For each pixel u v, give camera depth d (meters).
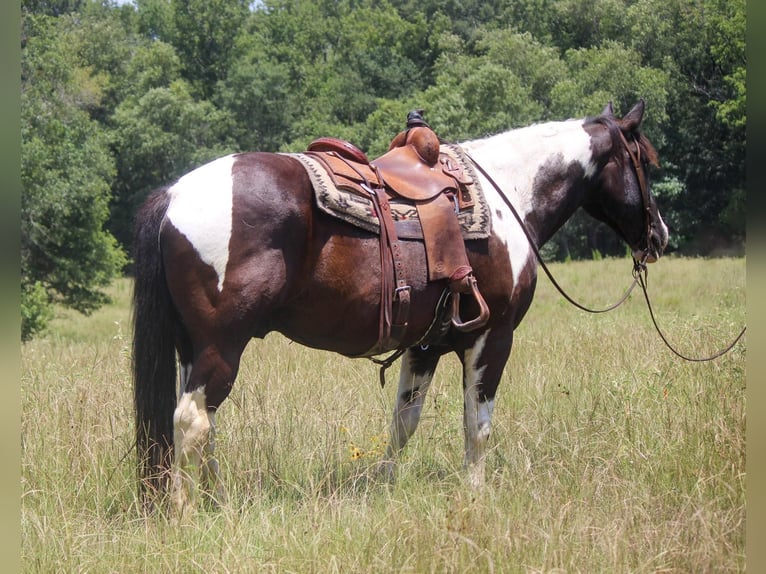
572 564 4.44
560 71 42.34
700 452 5.92
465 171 5.90
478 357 5.95
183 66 58.97
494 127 36.25
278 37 70.69
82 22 57.16
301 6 74.88
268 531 4.77
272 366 8.61
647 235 6.88
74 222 24.75
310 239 5.08
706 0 44.06
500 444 6.48
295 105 57.94
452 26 67.88
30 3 24.34
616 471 5.84
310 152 5.53
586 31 53.19
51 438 6.01
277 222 4.95
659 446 6.21
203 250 4.86
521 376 8.39
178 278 4.91
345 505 5.19
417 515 4.98
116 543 4.65
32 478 5.46
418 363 6.20
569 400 7.36
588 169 6.57
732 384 7.13
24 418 6.32
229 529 4.68
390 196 5.46
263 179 4.99
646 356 8.85
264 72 55.00
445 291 5.57
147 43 65.38
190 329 4.96
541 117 39.56
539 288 23.08
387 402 7.36
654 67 46.06
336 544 4.61
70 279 25.27
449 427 6.78
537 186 6.39
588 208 7.00
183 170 50.16
